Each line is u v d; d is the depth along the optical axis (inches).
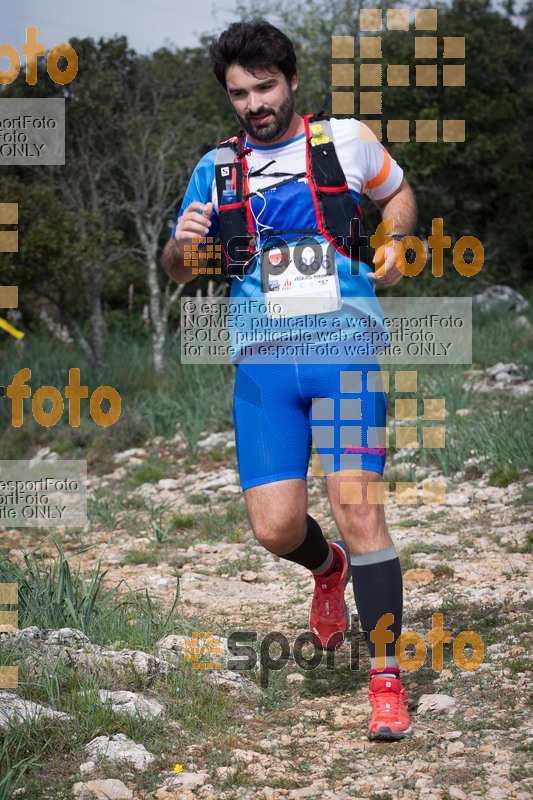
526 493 252.8
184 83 617.0
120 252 547.5
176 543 248.2
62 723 118.0
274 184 129.0
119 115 539.2
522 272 724.0
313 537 141.1
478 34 634.8
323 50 571.8
